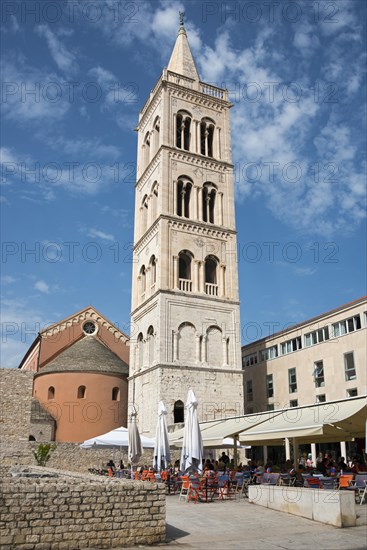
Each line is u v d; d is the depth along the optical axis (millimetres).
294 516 21312
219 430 32562
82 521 15875
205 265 57250
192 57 67125
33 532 15219
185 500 27500
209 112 64062
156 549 15734
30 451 42625
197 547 15930
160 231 54969
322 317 55031
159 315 51562
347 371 50438
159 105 62562
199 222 57281
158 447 32312
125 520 16469
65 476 23922
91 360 62062
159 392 48875
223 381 52125
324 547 15656
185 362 51312
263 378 64688
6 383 46750
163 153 58469
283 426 25984
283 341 61875
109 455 44469
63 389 58469
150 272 57312
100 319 74688
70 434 56906
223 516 21438
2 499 15094
